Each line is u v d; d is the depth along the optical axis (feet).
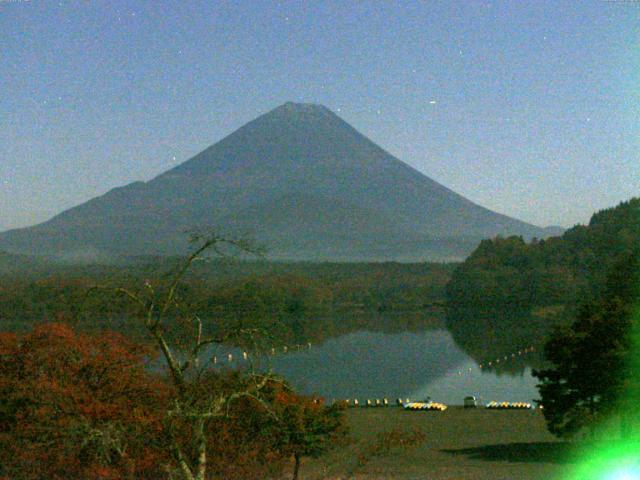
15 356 107.86
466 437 178.29
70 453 89.71
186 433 80.69
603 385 159.74
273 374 81.15
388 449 119.34
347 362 452.76
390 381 375.86
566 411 164.86
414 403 268.41
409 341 574.56
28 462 93.20
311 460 130.00
